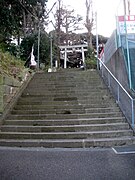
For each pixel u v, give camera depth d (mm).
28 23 14773
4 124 7055
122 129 6457
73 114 7227
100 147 5637
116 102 7926
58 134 6156
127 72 8156
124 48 9070
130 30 9727
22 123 6980
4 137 6312
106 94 8664
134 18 9891
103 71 10312
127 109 7023
